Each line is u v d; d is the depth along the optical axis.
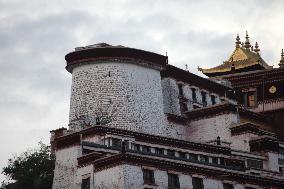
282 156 124.69
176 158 98.50
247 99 144.62
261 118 136.50
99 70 114.44
